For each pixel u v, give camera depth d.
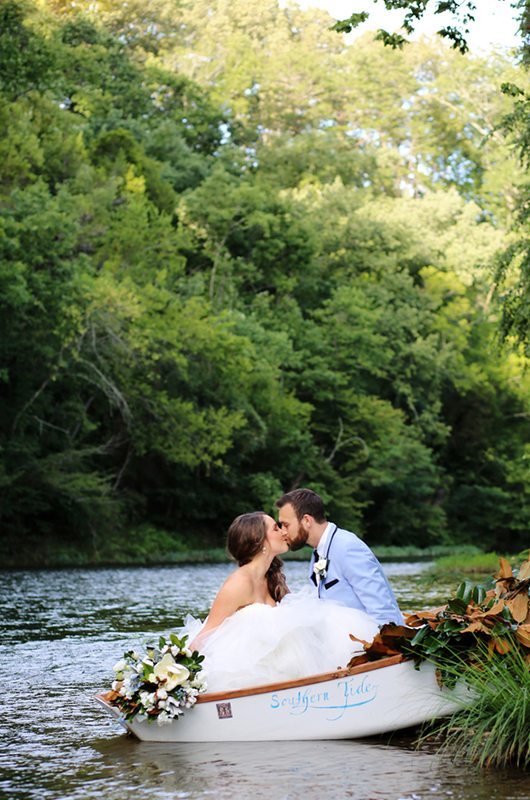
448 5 11.68
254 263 48.31
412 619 6.16
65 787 4.99
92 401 36.22
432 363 51.34
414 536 49.62
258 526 6.56
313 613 6.29
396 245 54.81
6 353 29.75
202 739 5.92
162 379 35.69
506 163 57.06
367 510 48.81
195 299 36.25
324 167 61.62
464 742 5.59
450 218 58.78
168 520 38.62
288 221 48.72
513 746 5.27
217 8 71.94
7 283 25.94
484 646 5.91
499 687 5.57
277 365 42.38
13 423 31.44
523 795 4.73
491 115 65.06
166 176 49.69
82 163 36.50
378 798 4.70
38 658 9.27
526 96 15.82
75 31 53.72
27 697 7.41
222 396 37.91
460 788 4.85
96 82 51.16
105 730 6.29
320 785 4.94
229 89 68.69
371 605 6.38
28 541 31.48
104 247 36.09
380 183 66.00
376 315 48.97
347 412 47.22
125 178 39.94
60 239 28.77
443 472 53.31
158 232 38.75
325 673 5.94
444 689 5.96
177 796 4.79
